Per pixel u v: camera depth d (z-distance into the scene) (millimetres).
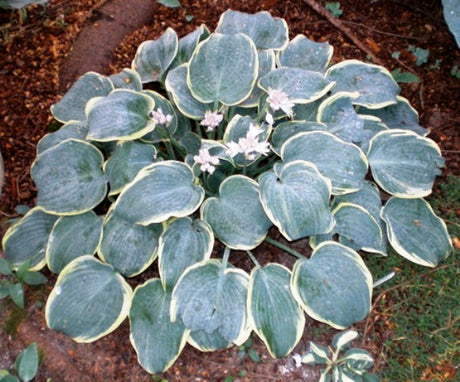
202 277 709
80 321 717
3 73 973
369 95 854
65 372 740
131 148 771
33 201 877
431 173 807
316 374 740
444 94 993
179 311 690
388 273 820
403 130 822
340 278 721
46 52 997
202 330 715
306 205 702
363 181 761
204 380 738
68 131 844
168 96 928
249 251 789
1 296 769
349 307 711
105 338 768
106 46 1019
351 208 784
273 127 876
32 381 737
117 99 776
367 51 1027
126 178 751
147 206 700
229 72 818
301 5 1097
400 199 813
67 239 775
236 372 743
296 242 845
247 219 730
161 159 831
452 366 740
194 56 822
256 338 771
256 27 912
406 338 765
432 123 965
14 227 799
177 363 750
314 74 808
